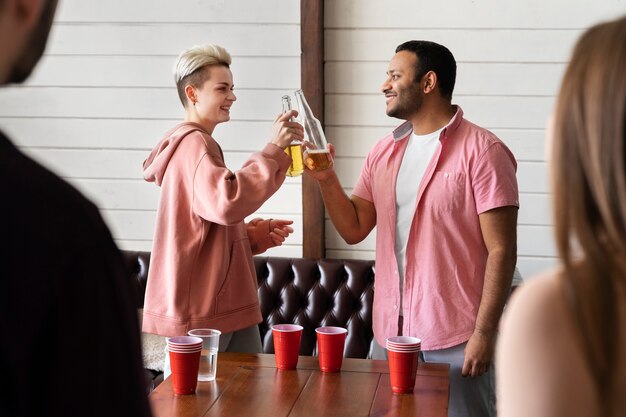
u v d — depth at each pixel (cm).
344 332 236
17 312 75
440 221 273
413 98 279
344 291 362
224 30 383
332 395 214
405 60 280
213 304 269
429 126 282
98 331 78
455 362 273
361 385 223
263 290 367
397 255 285
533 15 369
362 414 200
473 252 273
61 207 78
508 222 267
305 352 363
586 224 85
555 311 85
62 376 76
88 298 77
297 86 382
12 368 75
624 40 84
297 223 388
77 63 391
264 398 212
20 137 398
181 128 281
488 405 275
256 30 381
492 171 267
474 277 273
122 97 391
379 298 289
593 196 85
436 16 374
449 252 272
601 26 88
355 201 304
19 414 75
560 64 370
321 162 279
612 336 83
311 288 365
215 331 228
